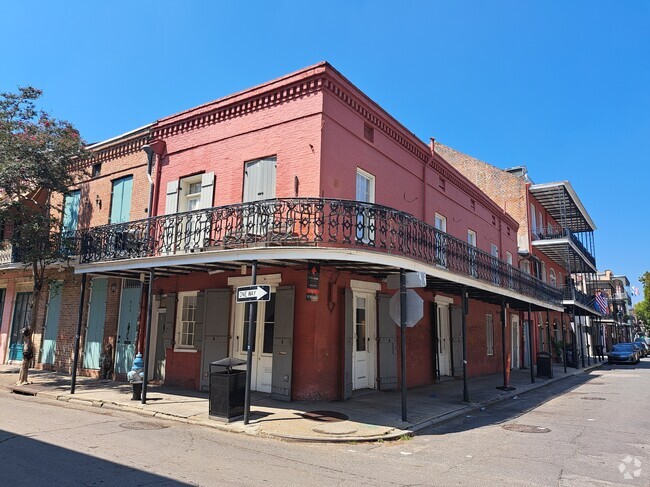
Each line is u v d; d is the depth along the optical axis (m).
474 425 8.70
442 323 15.50
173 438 6.92
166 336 12.05
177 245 10.94
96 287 14.11
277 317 10.09
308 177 9.93
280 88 10.73
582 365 25.75
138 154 13.72
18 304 16.89
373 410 9.13
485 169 27.11
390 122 12.27
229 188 11.34
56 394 10.68
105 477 4.96
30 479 4.82
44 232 12.66
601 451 6.69
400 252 9.12
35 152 12.38
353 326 10.69
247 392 7.84
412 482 5.16
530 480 5.30
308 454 6.29
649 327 69.25
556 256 28.48
